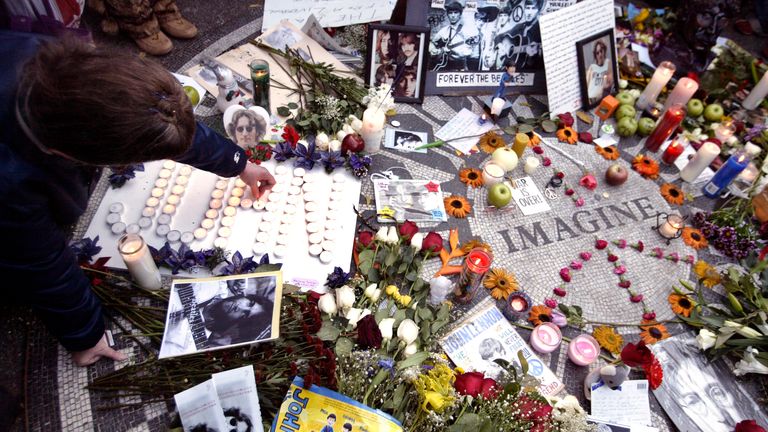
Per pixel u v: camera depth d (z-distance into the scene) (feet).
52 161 3.29
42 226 3.28
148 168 5.78
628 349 4.52
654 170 7.25
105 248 5.12
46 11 4.92
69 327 3.87
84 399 4.20
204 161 4.62
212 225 5.47
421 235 5.37
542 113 7.82
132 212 5.44
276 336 4.31
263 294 4.57
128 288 4.79
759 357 5.10
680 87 7.73
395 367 4.25
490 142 7.11
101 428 4.08
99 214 5.35
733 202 7.02
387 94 6.69
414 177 6.54
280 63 7.42
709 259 6.37
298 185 6.04
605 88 8.12
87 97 2.52
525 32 7.70
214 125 6.61
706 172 7.47
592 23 7.66
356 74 7.48
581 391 4.93
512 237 6.15
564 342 5.27
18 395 4.25
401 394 4.18
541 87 8.12
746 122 8.27
